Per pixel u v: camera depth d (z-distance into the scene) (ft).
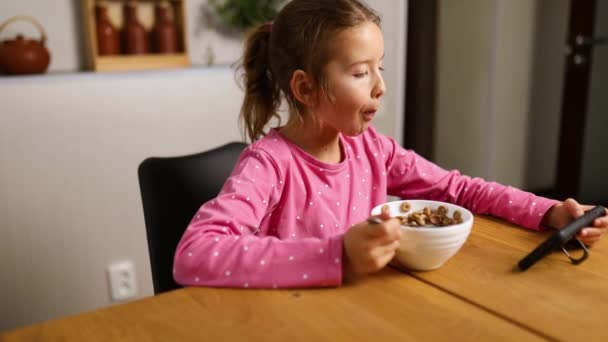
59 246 5.86
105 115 5.84
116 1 6.35
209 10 6.96
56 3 6.15
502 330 2.01
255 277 2.36
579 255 2.70
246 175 2.94
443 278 2.44
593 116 10.72
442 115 12.04
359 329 2.02
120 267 6.29
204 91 6.39
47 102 5.51
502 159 11.53
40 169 5.60
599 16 10.19
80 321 2.12
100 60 6.01
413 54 10.47
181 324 2.09
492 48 10.74
